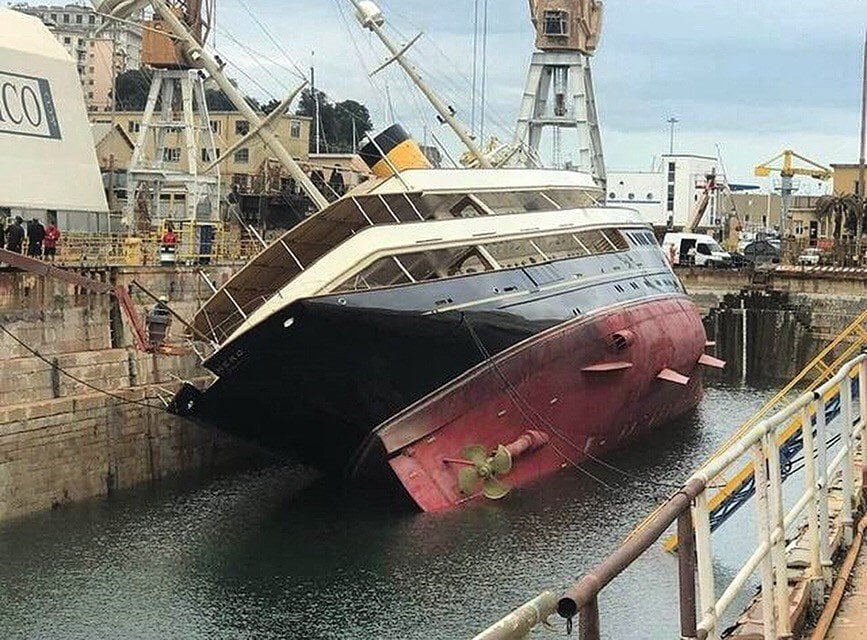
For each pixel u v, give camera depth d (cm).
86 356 3216
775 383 6175
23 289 3073
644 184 14800
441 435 2952
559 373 3212
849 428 1175
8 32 4234
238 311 3158
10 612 2220
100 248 4119
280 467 3600
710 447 3859
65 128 4316
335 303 2648
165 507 3034
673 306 4144
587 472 3344
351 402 2856
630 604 2062
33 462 2933
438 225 3016
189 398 3000
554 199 3719
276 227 7112
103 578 2427
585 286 3462
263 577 2419
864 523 1205
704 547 653
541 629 1670
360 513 2925
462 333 2884
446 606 2234
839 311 6569
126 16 3981
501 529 2723
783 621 849
